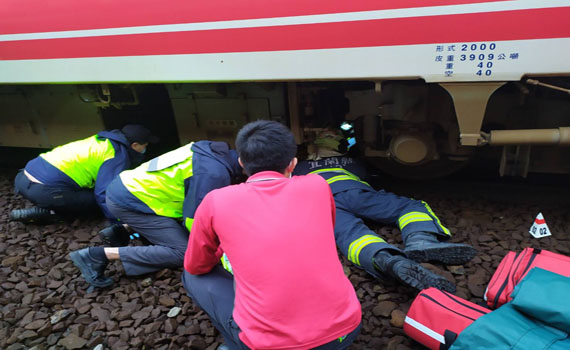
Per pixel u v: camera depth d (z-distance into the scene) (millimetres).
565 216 2852
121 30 2758
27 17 2984
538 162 2902
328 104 3232
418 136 2891
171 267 2559
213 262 1768
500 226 2787
